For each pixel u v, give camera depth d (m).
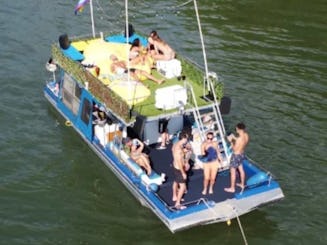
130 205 31.09
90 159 34.75
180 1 56.81
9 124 37.41
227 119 38.25
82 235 29.14
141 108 30.61
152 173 30.20
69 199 31.59
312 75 44.44
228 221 29.00
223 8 55.91
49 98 39.31
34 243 28.45
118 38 38.00
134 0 56.53
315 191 32.22
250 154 34.94
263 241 28.83
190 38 49.41
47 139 36.38
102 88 31.19
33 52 45.69
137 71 33.22
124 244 28.62
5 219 29.83
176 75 33.66
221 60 46.03
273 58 46.84
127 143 30.81
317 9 56.88
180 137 27.80
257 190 28.97
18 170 33.56
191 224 27.52
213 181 28.92
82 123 35.28
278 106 40.03
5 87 40.97
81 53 36.41
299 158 34.78
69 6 54.12
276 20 54.06
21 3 53.84
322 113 39.41
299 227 29.75
